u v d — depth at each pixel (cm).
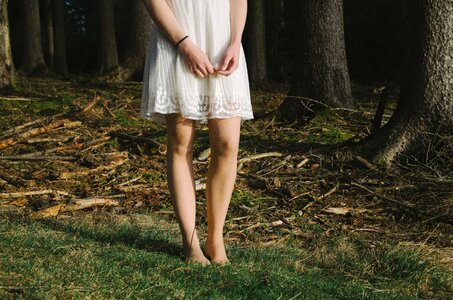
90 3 2645
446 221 575
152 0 374
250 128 921
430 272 418
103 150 799
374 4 2028
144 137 844
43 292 312
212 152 394
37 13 1994
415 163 696
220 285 355
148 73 383
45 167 723
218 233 406
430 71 691
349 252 468
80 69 2542
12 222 482
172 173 399
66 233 451
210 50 378
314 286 379
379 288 390
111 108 1029
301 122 957
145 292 330
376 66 2019
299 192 649
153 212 579
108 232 463
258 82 1748
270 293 348
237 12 388
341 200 630
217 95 375
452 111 691
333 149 767
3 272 337
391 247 469
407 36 711
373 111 1053
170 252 421
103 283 336
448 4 681
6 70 1157
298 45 1004
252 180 680
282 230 537
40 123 888
